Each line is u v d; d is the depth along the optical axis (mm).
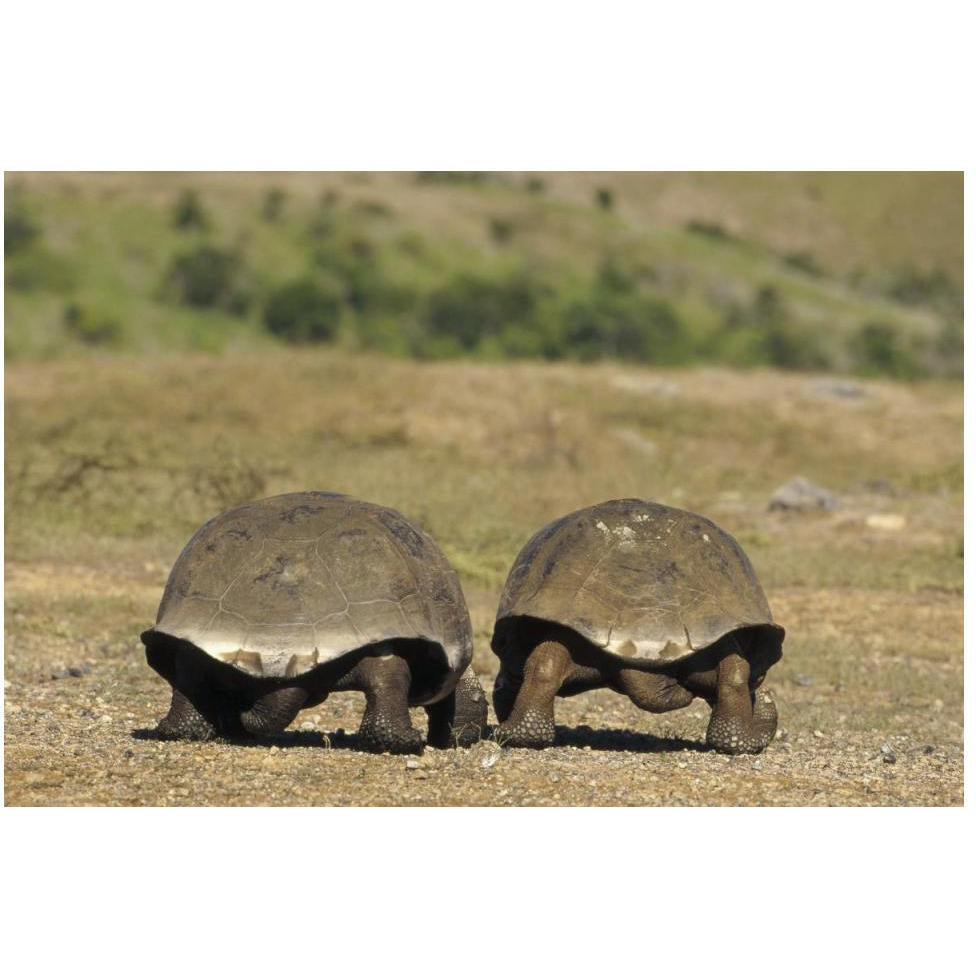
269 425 90562
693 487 80750
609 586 28172
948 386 121000
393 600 26016
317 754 27312
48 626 43062
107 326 186375
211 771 25750
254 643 25422
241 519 26906
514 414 94062
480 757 27859
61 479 68625
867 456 94312
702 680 29438
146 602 47781
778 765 29109
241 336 197625
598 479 79875
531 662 28938
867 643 47438
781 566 59062
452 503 69125
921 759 31172
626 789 25969
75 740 28422
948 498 79562
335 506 27203
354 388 99125
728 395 108062
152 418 90750
